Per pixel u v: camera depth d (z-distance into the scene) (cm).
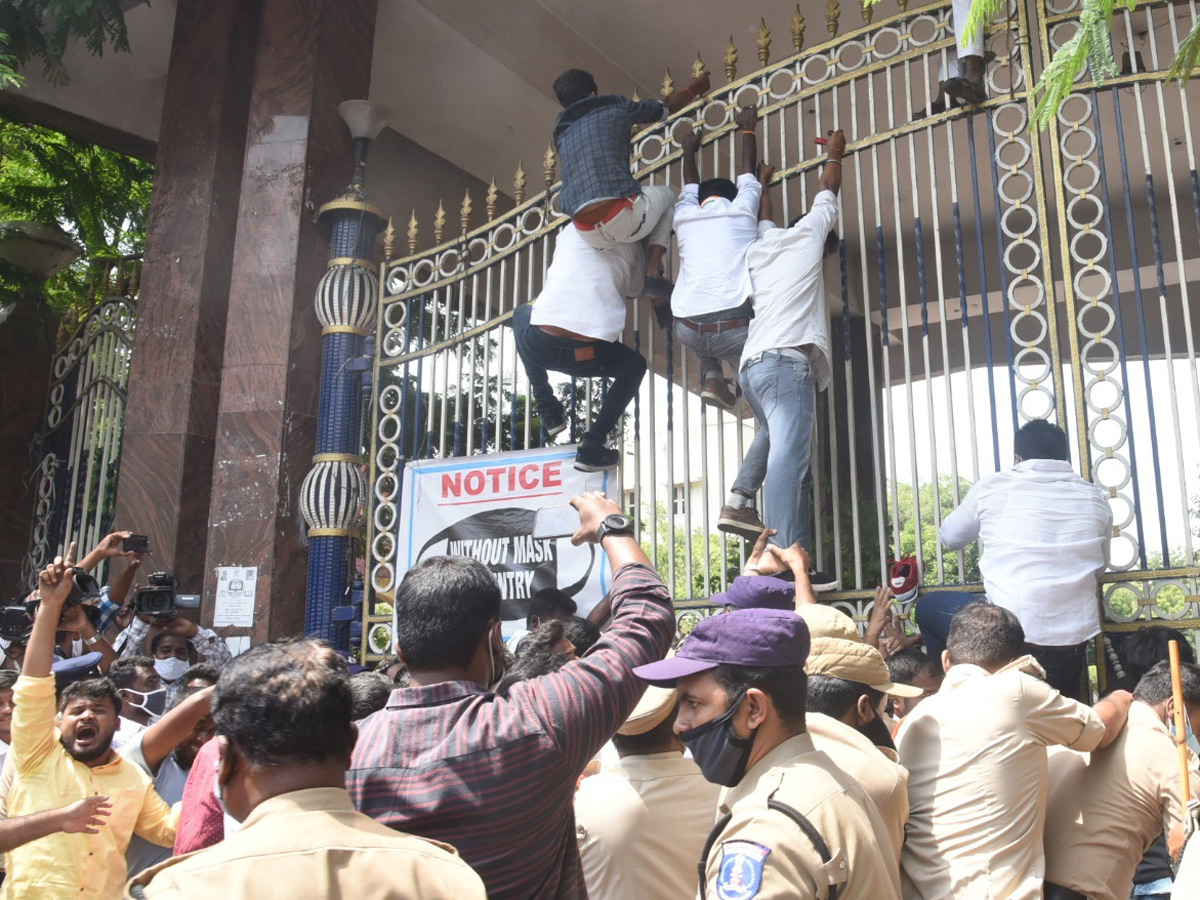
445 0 812
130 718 467
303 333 706
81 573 538
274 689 173
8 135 1059
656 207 580
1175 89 761
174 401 726
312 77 736
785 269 525
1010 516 444
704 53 873
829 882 195
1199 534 998
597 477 614
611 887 267
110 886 348
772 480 499
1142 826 285
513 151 981
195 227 752
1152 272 885
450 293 693
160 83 920
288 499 682
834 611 283
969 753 268
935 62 792
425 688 211
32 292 944
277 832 163
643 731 277
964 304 518
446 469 661
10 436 926
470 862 195
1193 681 296
